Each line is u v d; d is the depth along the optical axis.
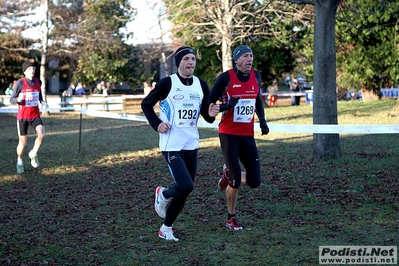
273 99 30.98
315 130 8.39
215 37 20.78
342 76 26.27
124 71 34.22
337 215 6.53
